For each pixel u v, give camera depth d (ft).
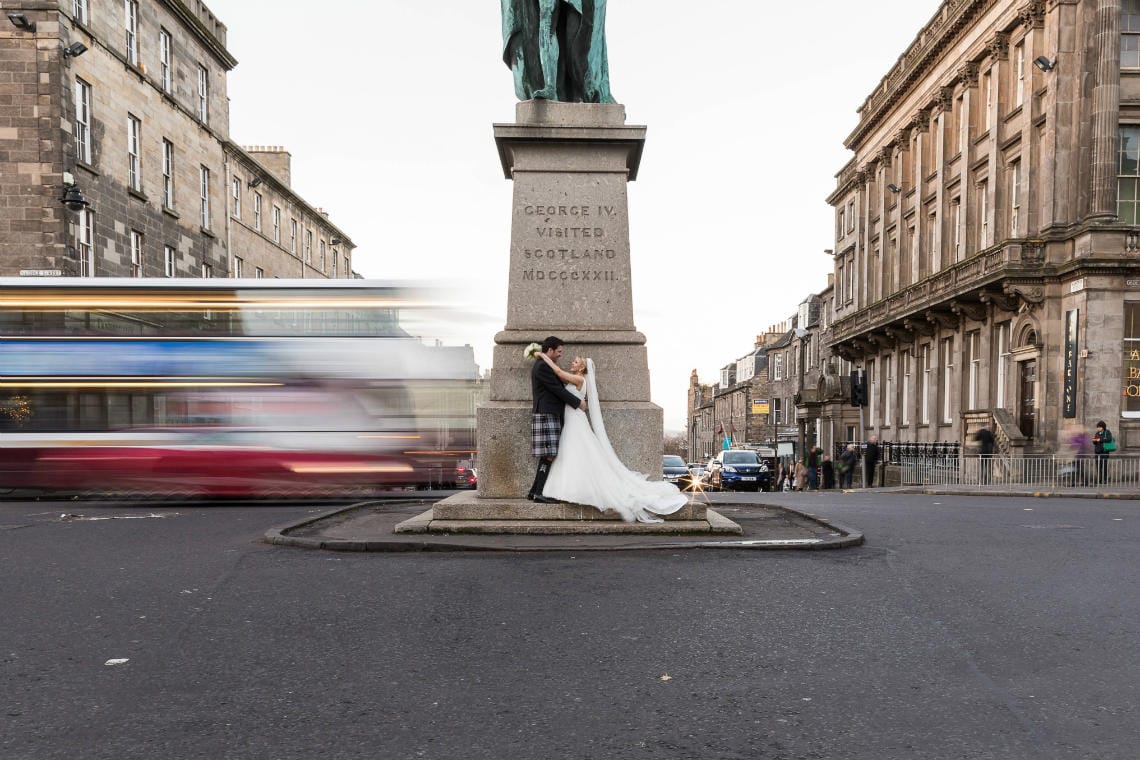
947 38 94.12
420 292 44.01
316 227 150.30
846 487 96.78
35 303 42.29
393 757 9.12
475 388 43.65
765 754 9.20
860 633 13.88
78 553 21.56
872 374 124.67
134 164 82.48
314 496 46.88
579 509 23.59
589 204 26.16
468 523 23.12
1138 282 68.23
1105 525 29.22
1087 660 12.48
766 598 16.15
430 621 14.49
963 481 73.15
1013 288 73.72
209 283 42.83
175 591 16.78
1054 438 72.74
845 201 140.67
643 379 25.57
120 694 11.03
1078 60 71.97
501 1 27.84
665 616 14.83
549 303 25.89
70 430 41.70
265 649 13.00
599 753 9.23
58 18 69.36
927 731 9.82
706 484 115.14
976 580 18.03
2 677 11.69
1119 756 9.14
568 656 12.65
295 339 42.86
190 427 41.86
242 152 108.37
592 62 27.20
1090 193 71.05
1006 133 82.43
